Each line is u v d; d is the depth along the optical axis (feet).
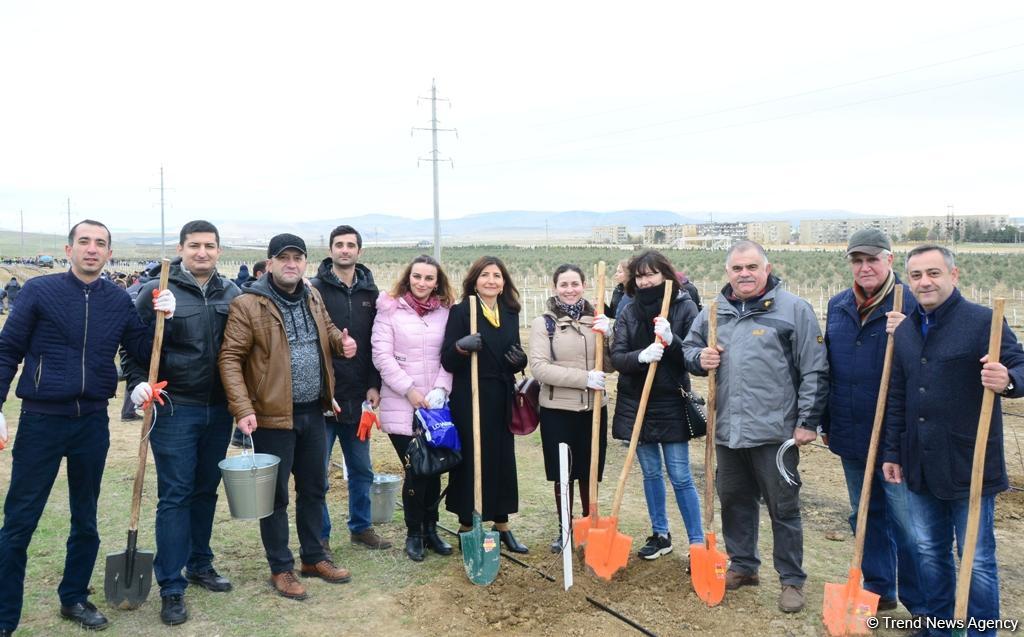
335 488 22.22
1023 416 32.04
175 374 13.74
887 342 13.19
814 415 14.01
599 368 15.84
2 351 12.25
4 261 244.63
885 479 13.01
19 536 12.60
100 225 12.92
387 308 16.90
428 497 17.20
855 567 13.17
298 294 14.96
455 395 16.65
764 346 14.25
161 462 13.91
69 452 12.98
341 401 17.01
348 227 17.16
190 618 13.91
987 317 11.66
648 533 18.54
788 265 152.05
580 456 17.12
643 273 16.16
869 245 13.23
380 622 13.85
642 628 13.50
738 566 15.38
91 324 12.82
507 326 16.88
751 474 15.06
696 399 16.17
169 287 13.88
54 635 13.15
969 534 11.30
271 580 15.43
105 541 17.75
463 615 14.10
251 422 13.82
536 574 15.96
